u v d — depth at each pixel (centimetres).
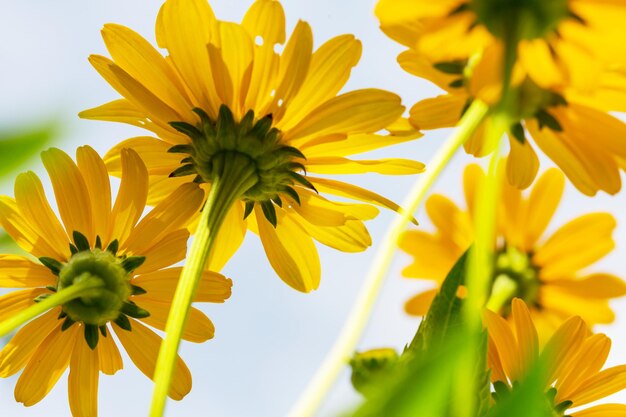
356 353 40
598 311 58
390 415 16
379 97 48
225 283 50
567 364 48
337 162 49
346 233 51
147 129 50
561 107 46
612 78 45
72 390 50
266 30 48
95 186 50
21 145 16
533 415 17
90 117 49
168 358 42
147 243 50
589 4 42
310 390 28
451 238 59
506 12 43
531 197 59
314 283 51
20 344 50
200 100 50
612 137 46
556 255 58
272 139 50
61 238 50
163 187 51
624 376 48
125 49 49
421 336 41
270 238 51
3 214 50
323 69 48
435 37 43
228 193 49
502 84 43
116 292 50
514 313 47
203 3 48
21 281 50
